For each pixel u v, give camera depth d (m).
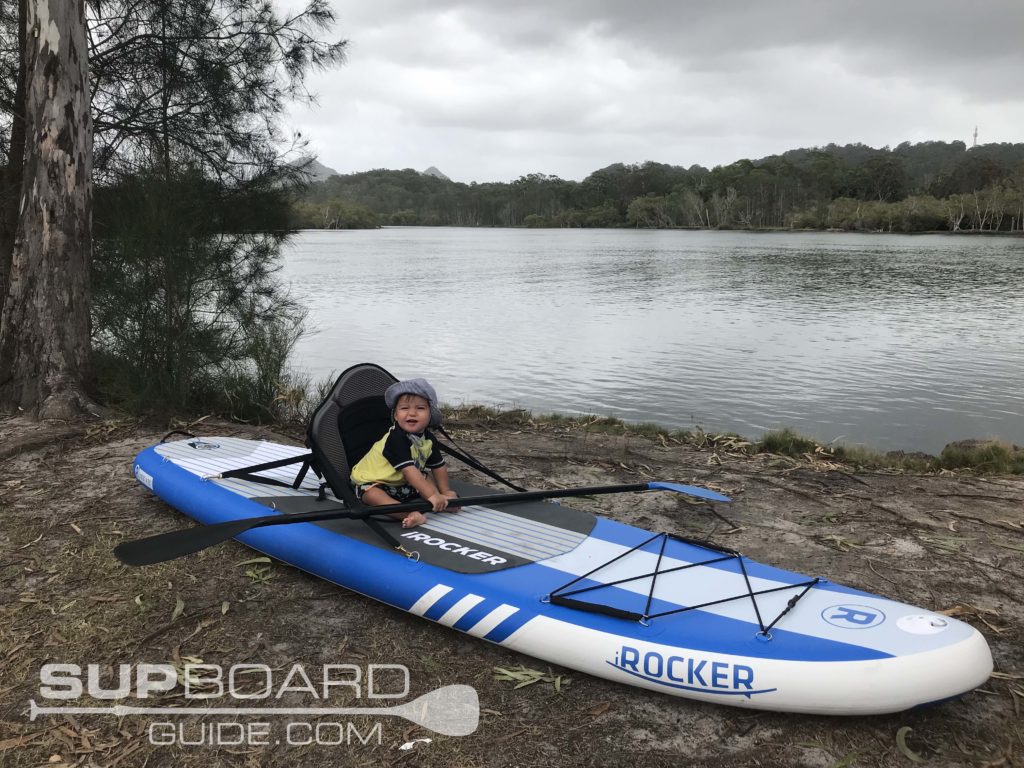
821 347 20.14
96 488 5.82
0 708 3.13
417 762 2.84
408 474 4.31
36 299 7.79
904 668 2.92
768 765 2.82
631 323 24.56
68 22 7.60
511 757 2.87
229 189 9.41
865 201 162.88
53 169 7.68
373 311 27.38
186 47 9.24
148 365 8.36
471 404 13.36
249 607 3.99
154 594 4.12
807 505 5.81
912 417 13.34
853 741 2.95
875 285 37.44
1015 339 21.27
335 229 196.38
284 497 4.84
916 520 5.45
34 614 3.90
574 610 3.42
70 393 7.83
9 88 8.77
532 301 30.81
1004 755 2.88
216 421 8.12
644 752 2.89
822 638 3.12
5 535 4.89
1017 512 5.67
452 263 57.84
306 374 14.81
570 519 4.41
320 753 2.89
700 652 3.11
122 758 2.85
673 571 3.75
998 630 3.81
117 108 9.29
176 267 8.33
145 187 8.41
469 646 3.64
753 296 32.69
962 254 65.88
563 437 8.32
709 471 6.84
